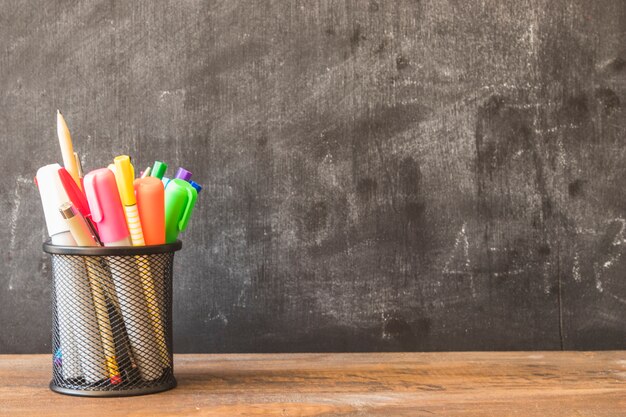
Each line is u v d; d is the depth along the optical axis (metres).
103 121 1.23
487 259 1.25
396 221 1.24
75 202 1.00
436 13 1.23
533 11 1.24
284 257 1.24
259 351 1.25
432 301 1.25
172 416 0.91
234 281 1.24
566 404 0.96
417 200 1.24
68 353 1.01
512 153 1.24
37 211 1.24
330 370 1.13
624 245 1.24
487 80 1.24
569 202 1.24
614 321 1.25
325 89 1.24
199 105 1.23
